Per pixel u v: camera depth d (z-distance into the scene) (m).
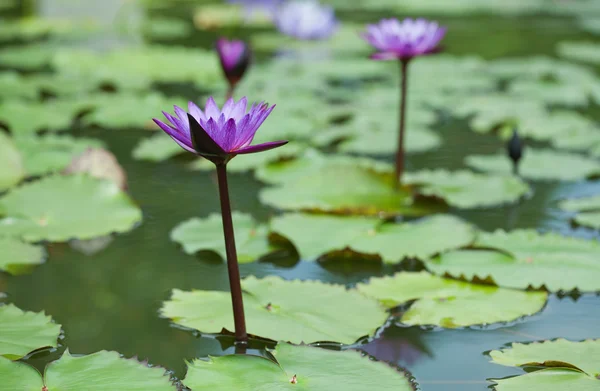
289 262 3.33
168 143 3.86
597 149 3.88
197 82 5.27
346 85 5.39
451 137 4.03
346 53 6.81
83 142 3.85
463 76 5.68
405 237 3.39
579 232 3.44
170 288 3.25
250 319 3.15
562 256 3.31
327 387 3.02
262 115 3.04
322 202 3.54
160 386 3.02
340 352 3.08
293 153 3.79
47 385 3.01
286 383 3.02
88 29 7.57
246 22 8.66
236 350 3.11
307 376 3.04
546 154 3.85
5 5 9.62
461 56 6.55
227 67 3.79
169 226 3.45
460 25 8.38
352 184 3.60
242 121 3.03
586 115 4.48
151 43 6.78
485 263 3.30
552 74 5.66
